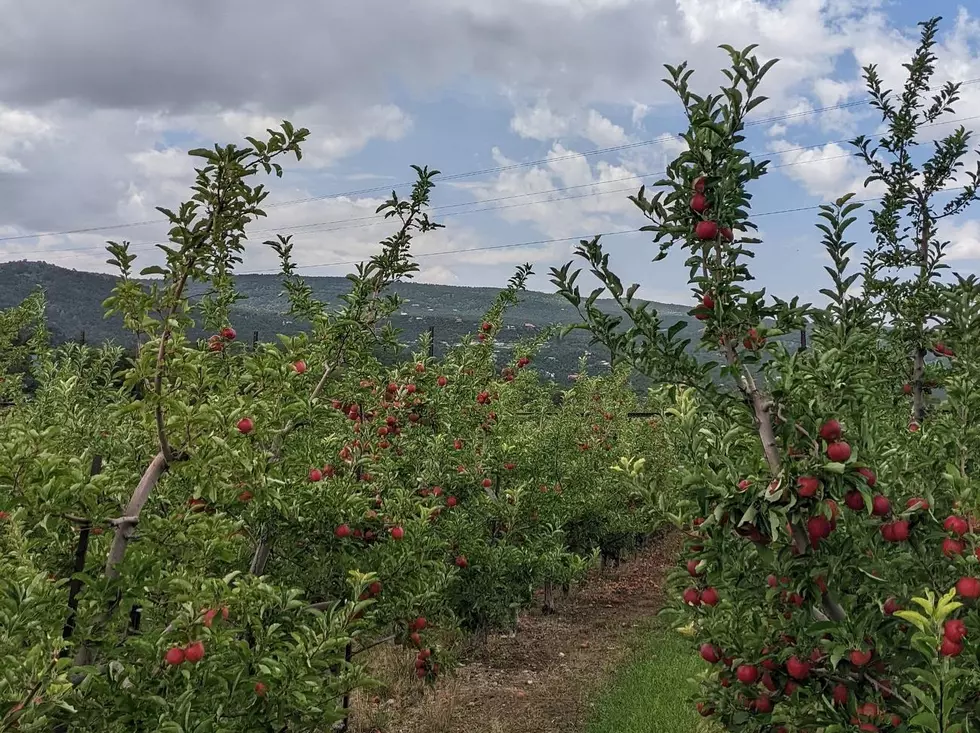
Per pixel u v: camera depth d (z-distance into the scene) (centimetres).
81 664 305
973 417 327
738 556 309
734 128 283
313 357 556
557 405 1427
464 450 804
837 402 294
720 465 322
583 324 307
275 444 480
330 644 350
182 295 334
